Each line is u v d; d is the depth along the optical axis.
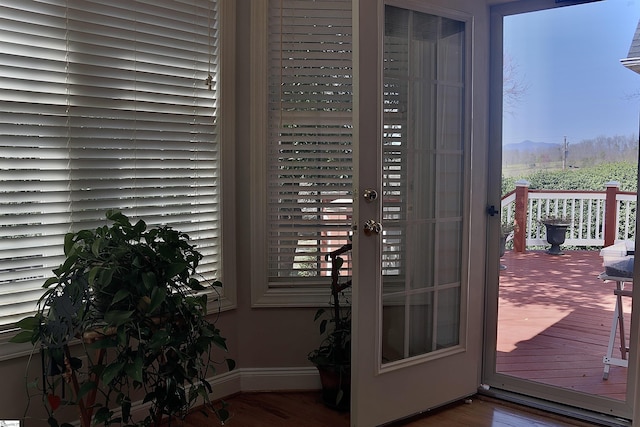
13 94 1.93
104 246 1.81
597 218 2.67
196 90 2.50
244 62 2.63
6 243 1.94
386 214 2.38
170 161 2.43
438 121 2.54
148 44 2.30
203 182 2.57
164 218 2.41
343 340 2.56
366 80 2.18
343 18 2.66
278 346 2.75
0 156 1.91
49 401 1.82
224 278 2.63
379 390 2.30
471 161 2.58
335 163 2.72
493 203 2.75
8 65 1.91
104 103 2.18
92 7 2.11
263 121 2.66
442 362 2.53
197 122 2.52
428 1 2.37
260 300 2.71
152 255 1.88
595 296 2.77
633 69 2.43
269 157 2.70
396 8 2.33
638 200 2.33
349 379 2.48
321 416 2.46
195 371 1.99
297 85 2.69
